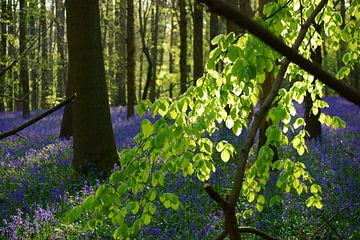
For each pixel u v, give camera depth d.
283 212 7.27
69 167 10.62
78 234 6.31
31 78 33.91
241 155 2.24
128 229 3.37
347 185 8.84
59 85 43.22
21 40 13.39
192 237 6.48
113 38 48.19
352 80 27.41
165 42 36.31
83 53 9.45
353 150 13.28
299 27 3.84
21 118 26.19
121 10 40.66
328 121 4.04
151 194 3.47
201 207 7.41
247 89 3.25
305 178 4.14
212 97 3.57
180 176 9.08
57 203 7.56
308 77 3.98
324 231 6.49
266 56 3.08
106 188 3.23
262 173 3.69
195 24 19.62
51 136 17.66
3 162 11.87
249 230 2.87
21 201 8.03
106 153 9.64
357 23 4.22
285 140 4.04
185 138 3.57
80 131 9.59
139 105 3.35
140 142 3.60
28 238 6.35
